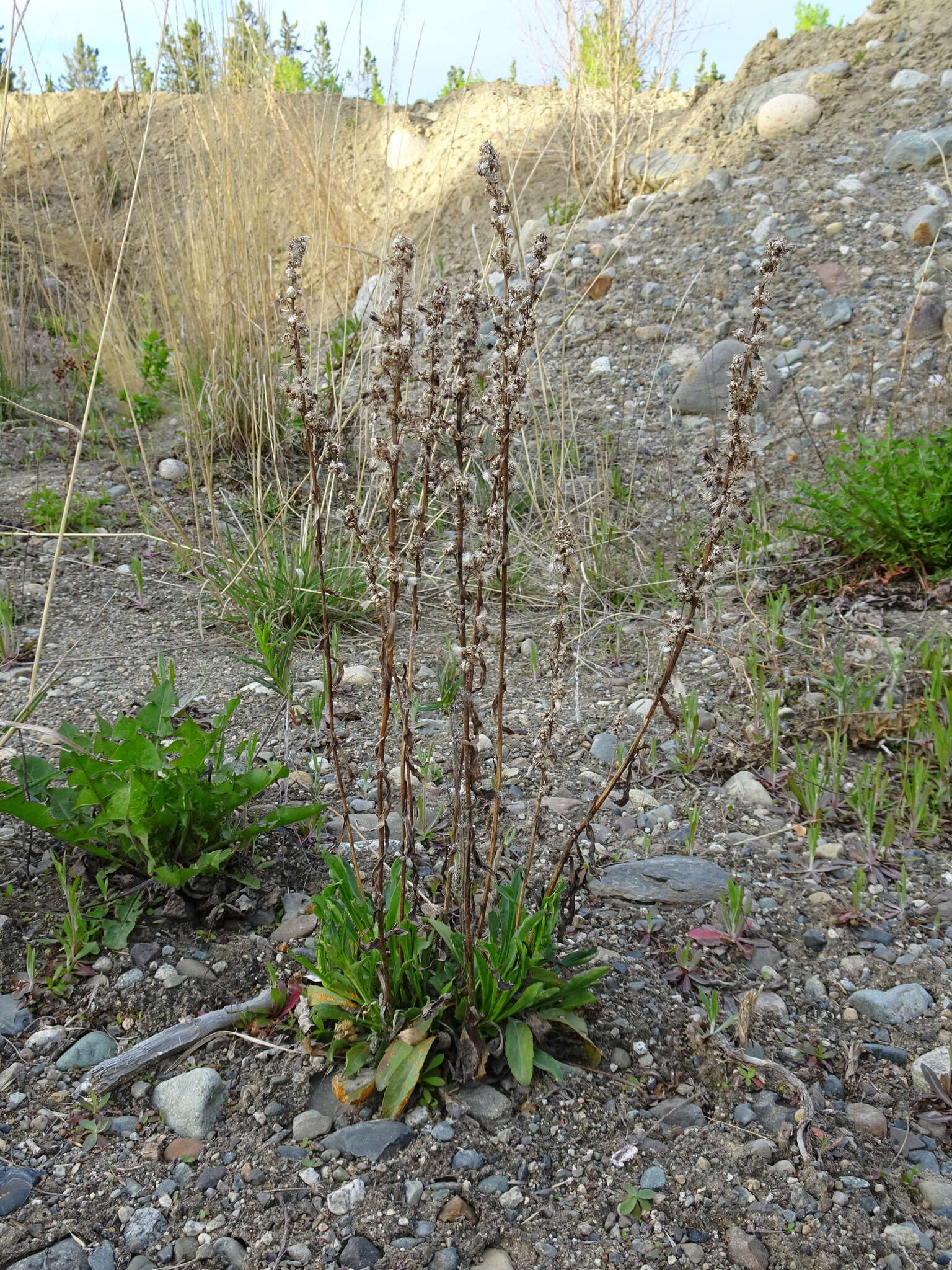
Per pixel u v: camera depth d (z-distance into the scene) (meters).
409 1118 1.72
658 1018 1.97
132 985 1.97
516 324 1.56
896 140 6.41
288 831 2.40
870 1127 1.77
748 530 4.18
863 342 5.25
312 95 8.27
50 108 9.40
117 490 4.79
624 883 2.35
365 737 2.92
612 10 7.21
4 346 6.19
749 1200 1.62
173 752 2.15
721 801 2.72
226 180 5.06
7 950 2.02
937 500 3.63
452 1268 1.50
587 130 7.88
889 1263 1.52
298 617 3.64
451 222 8.19
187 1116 1.73
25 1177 1.62
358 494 3.84
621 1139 1.71
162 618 3.73
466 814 1.67
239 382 4.92
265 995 1.94
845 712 3.00
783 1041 1.95
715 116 7.79
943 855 2.50
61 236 7.70
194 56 5.36
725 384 5.21
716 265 6.06
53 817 2.05
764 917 2.29
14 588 3.88
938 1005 2.05
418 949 1.76
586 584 3.84
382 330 1.54
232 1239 1.54
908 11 7.66
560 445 4.89
